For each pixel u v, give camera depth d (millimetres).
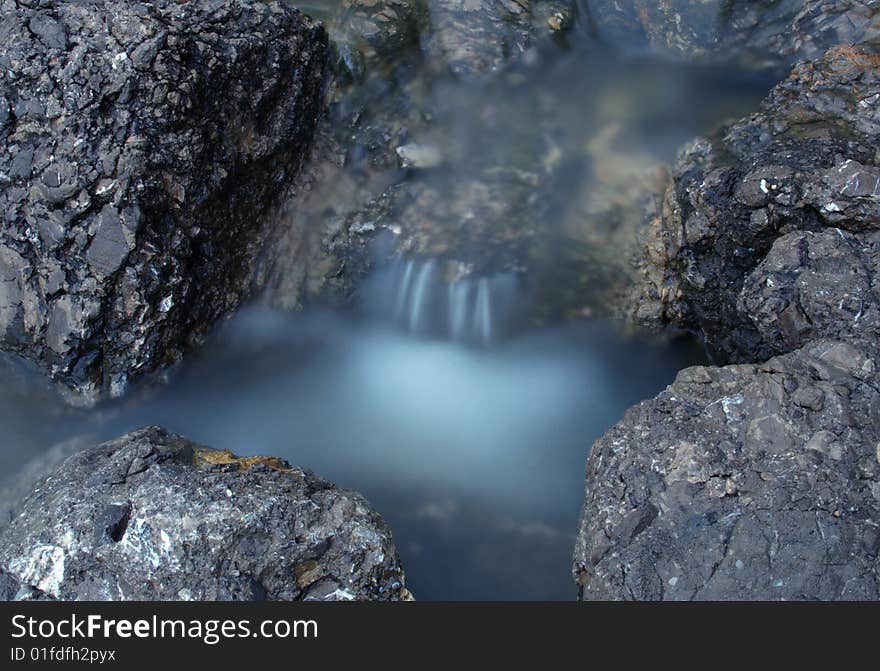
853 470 1071
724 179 1348
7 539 1108
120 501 1091
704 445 1115
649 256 1422
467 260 1465
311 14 1628
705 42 1572
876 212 1211
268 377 1396
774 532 1042
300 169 1499
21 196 1282
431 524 1240
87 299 1266
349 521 1104
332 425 1346
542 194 1478
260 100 1408
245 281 1421
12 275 1285
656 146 1474
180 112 1306
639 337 1441
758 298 1245
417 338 1478
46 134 1280
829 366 1145
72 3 1351
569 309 1462
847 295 1192
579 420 1362
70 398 1302
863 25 1486
